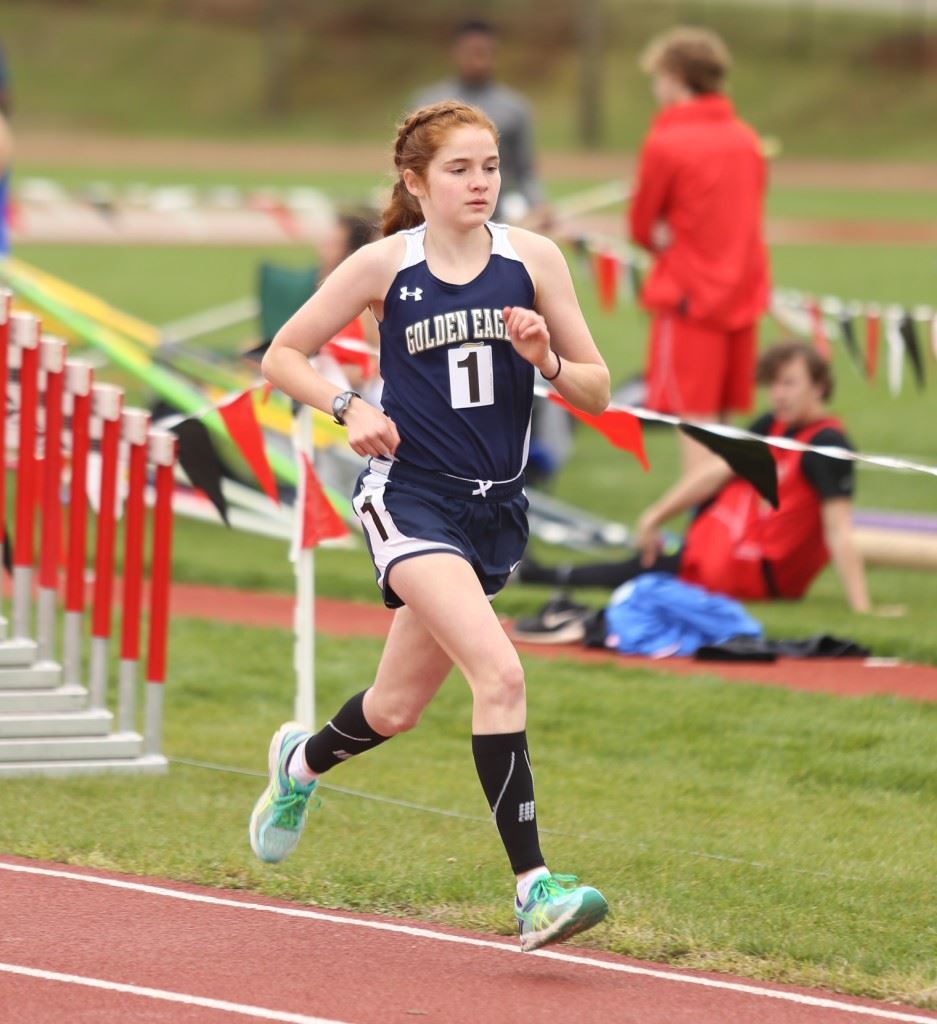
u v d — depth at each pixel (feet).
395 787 65.36
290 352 47.70
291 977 46.26
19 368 64.80
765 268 106.32
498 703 45.44
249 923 50.42
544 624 87.25
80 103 590.14
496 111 132.77
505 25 621.72
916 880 54.90
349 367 65.51
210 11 649.61
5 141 115.65
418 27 633.61
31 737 65.10
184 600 95.45
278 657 83.41
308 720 64.95
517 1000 44.86
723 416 107.86
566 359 48.21
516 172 134.00
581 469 143.23
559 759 68.64
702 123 104.12
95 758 65.62
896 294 243.19
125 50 624.18
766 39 586.45
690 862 56.39
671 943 48.83
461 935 49.73
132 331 128.77
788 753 69.00
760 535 94.07
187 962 47.21
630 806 62.90
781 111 534.78
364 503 47.50
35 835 57.52
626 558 107.76
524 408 47.78
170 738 70.74
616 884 54.08
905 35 575.38
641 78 581.53
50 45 628.28
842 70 556.51
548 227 123.65
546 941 45.32
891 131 517.14
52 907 51.34
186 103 592.60
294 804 52.16
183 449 65.87
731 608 85.35
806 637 86.69
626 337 221.46
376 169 454.81
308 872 54.54
